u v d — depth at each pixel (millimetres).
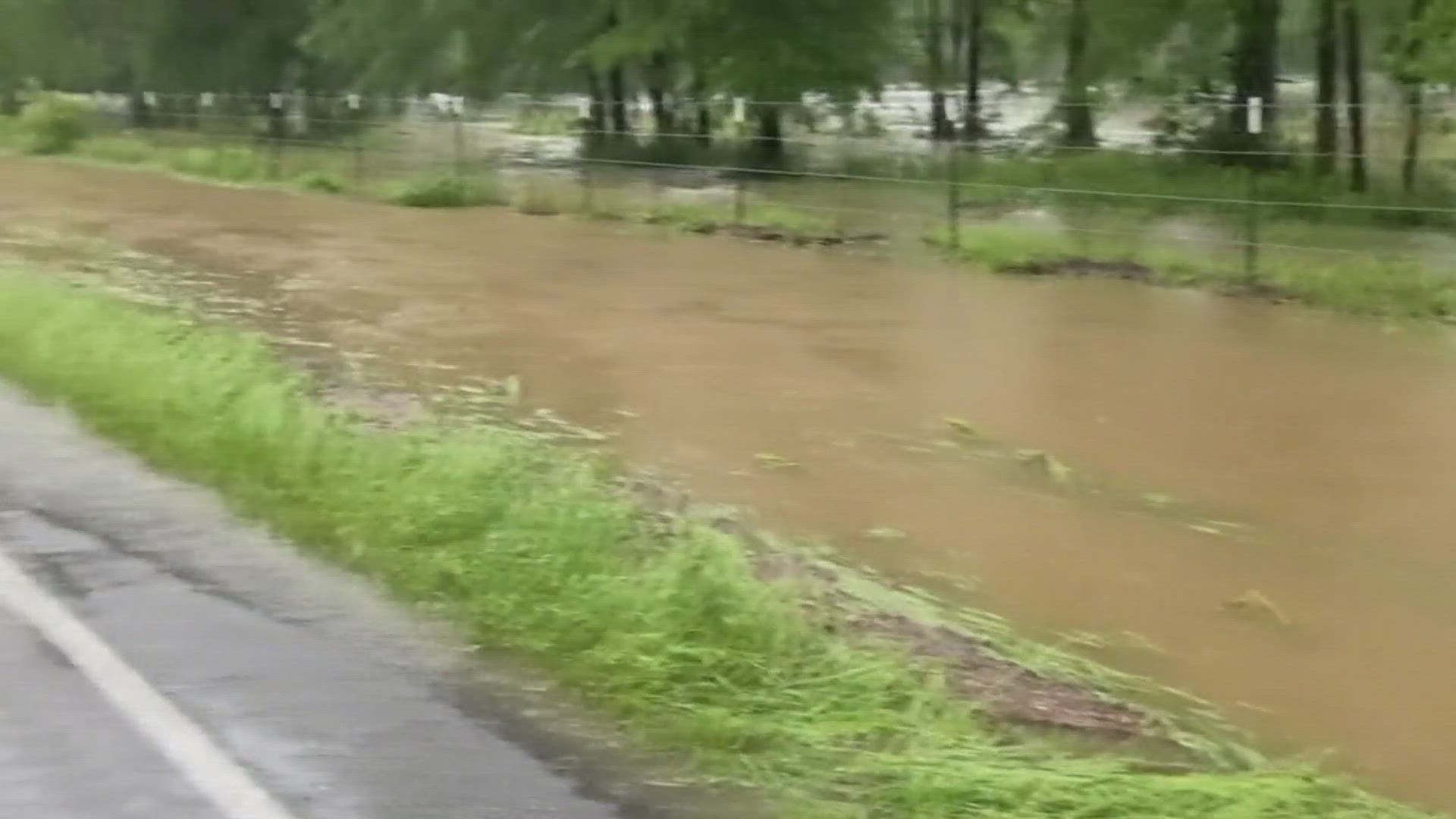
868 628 11844
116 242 39188
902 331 26594
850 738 9648
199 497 14875
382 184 53719
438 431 17641
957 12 66250
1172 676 11328
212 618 11430
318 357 23500
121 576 12414
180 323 24281
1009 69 72750
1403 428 19500
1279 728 10406
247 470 15508
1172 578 13656
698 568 12211
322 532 13539
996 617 12539
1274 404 20938
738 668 10570
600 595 11750
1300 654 11844
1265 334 26609
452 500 14109
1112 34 53312
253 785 8633
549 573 12359
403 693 10055
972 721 10062
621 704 9969
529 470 15711
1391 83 48812
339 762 8977
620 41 59438
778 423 19516
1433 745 10141
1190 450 18328
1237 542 14734
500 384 21719
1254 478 17109
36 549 13117
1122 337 26266
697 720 9719
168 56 86125
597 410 20203
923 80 67188
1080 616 12633
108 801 8438
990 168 52719
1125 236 37969
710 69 58250
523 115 78438
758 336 25969
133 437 16984
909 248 38062
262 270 34062
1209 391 21688
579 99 77062
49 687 10023
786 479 16844
